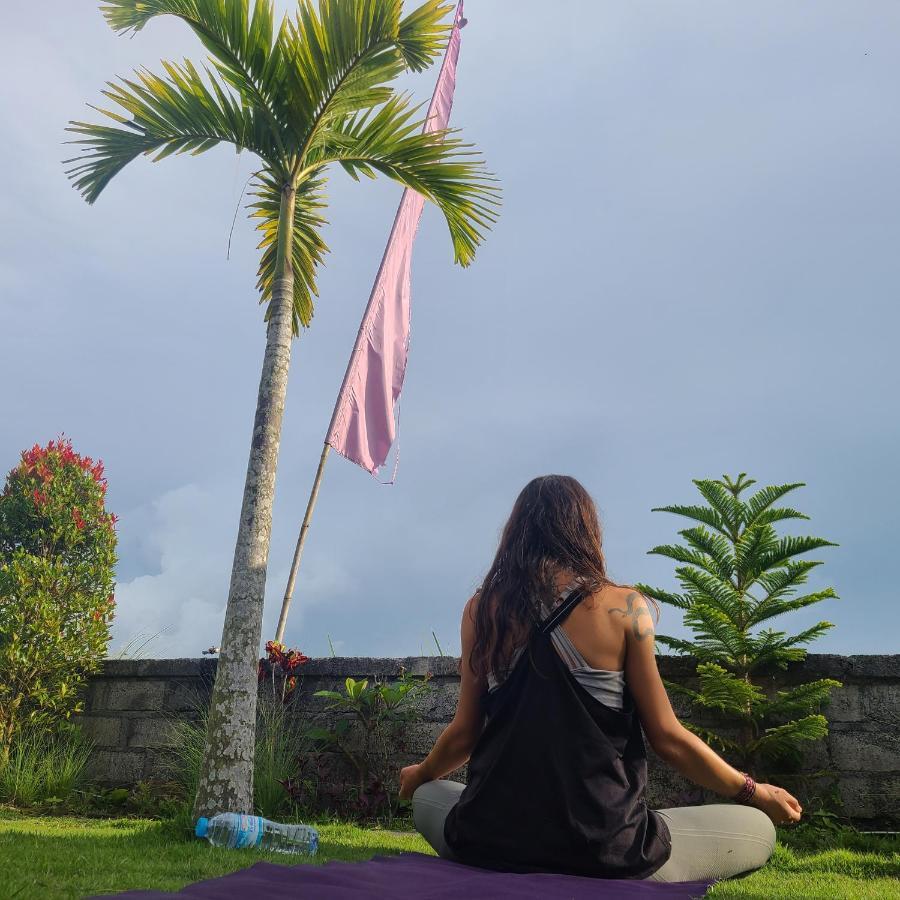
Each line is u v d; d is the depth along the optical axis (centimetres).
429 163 556
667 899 175
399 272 943
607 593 210
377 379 887
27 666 691
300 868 197
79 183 543
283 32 497
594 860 191
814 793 552
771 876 311
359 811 594
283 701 663
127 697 730
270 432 460
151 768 702
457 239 607
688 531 595
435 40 530
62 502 745
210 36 493
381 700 645
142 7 487
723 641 569
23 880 211
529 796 196
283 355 479
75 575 738
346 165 564
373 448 873
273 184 553
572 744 196
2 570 714
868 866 378
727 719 586
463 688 227
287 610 762
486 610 215
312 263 645
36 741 707
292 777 627
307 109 506
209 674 710
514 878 178
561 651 204
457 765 239
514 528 224
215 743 404
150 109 510
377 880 187
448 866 203
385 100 533
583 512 224
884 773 552
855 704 567
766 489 593
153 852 307
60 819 565
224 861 284
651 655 207
